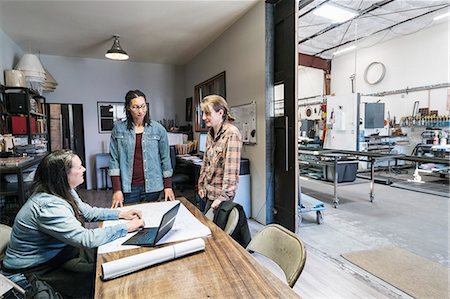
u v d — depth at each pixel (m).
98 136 5.98
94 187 5.98
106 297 0.76
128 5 3.41
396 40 6.76
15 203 2.78
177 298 0.75
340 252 2.64
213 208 1.65
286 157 3.10
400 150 6.89
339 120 6.30
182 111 6.71
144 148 1.88
